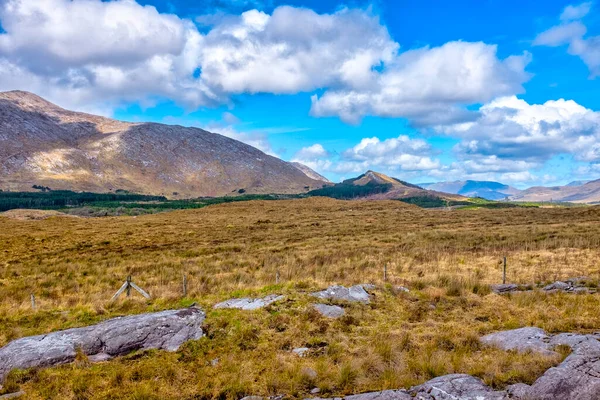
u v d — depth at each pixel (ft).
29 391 36.37
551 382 29.30
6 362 40.60
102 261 113.91
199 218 283.79
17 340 44.73
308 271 89.40
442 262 98.94
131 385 36.78
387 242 145.18
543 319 49.34
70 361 41.91
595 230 145.59
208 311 54.80
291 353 42.80
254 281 78.43
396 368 36.78
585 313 50.08
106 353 43.45
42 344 43.47
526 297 58.85
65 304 63.77
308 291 64.59
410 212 311.88
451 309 56.95
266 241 156.97
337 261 104.63
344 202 417.90
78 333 45.75
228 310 55.06
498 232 157.48
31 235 185.47
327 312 54.70
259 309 55.16
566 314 50.62
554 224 185.06
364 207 370.12
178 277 87.40
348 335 47.37
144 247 146.92
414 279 76.23
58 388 36.58
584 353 33.78
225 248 137.49
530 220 218.79
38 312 58.80
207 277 84.69
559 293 61.26
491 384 31.91
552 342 38.78
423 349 41.63
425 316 53.83
